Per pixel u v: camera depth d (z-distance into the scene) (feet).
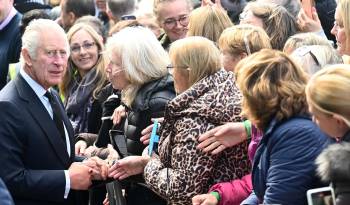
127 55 17.83
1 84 26.45
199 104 15.88
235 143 15.72
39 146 16.55
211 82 16.08
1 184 13.34
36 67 16.71
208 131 15.74
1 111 16.24
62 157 16.96
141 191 17.61
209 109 15.81
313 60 15.83
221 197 15.60
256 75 13.64
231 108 15.84
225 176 16.02
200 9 19.86
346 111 12.30
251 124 15.07
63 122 17.34
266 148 13.64
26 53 16.75
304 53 15.93
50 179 16.55
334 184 11.84
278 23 19.08
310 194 12.14
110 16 28.27
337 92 12.32
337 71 12.51
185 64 16.26
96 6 32.30
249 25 17.37
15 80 16.81
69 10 28.76
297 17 20.53
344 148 11.82
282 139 13.29
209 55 16.26
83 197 18.08
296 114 13.46
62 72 16.92
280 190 13.12
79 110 22.09
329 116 12.43
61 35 16.90
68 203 17.48
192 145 15.79
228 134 15.69
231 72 16.63
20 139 16.34
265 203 13.26
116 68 18.02
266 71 13.58
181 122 15.94
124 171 17.26
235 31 17.10
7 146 16.14
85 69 22.45
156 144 17.16
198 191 15.84
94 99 21.80
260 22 19.15
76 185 16.87
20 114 16.35
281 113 13.43
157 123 17.20
